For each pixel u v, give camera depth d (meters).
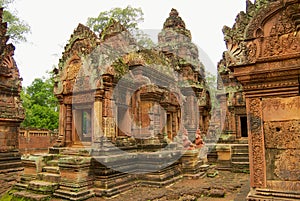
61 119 10.23
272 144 4.73
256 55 4.83
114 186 8.37
